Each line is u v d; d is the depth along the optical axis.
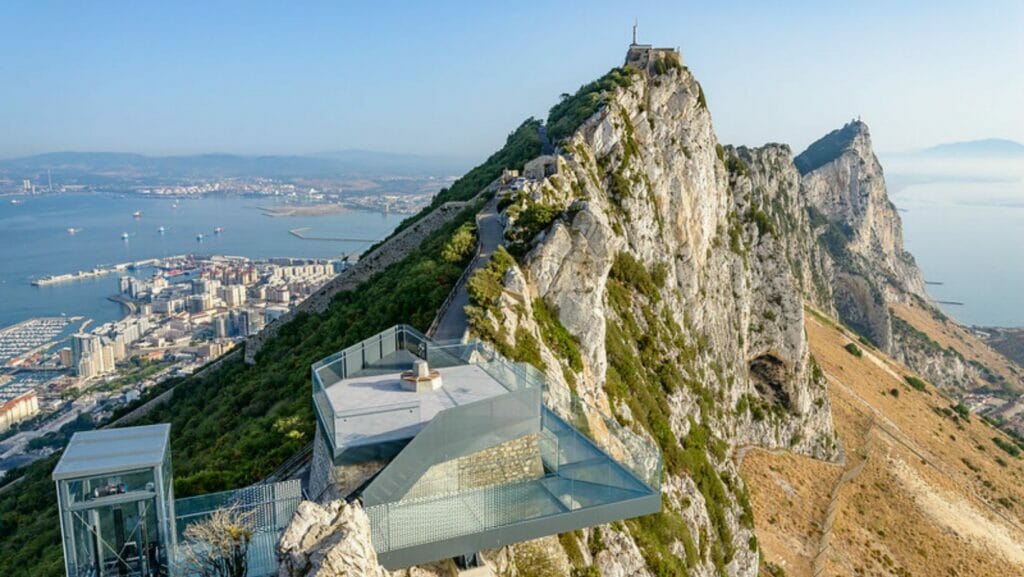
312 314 71.75
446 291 47.22
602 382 50.62
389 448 21.25
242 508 21.27
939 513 106.94
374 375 26.59
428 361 27.84
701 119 97.50
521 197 62.34
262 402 47.66
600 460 23.03
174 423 62.59
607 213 73.69
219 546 19.12
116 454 18.78
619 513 22.36
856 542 90.12
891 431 133.75
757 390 112.19
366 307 57.69
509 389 25.02
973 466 132.62
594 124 81.75
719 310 98.25
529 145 90.12
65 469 17.86
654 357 70.06
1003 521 113.25
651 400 61.56
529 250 52.09
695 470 64.00
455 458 21.83
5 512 54.53
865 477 109.94
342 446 20.83
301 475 27.64
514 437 23.22
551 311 49.84
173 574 18.61
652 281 78.06
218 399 59.38
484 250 54.47
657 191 87.56
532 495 21.48
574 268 50.75
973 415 168.38
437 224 77.81
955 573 92.94
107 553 18.45
